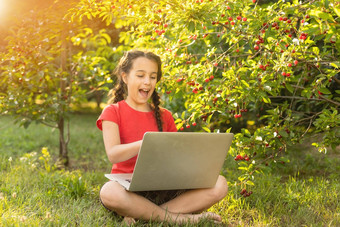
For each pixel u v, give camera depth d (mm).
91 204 2949
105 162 5281
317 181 3732
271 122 3324
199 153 2305
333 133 3246
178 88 3162
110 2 3055
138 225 2430
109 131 2574
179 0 2779
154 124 2748
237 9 2934
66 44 5312
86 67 4762
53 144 6645
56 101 4637
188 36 3105
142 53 2643
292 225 2619
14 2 4828
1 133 7395
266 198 3148
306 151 5328
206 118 3332
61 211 2691
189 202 2576
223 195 2611
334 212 2889
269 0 4043
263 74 2852
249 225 2639
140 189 2326
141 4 2973
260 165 3135
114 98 2908
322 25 2387
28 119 4707
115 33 5910
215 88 2930
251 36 2951
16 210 2561
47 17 4273
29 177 3670
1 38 4902
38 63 4336
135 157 2619
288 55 2812
